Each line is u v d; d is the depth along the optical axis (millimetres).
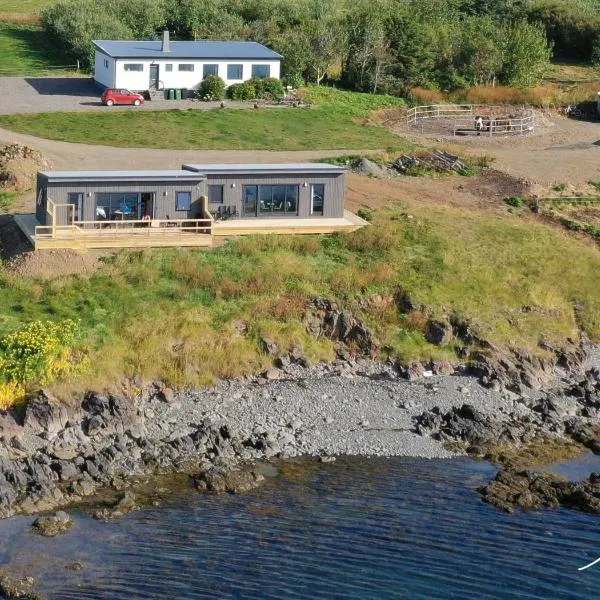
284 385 53844
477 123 90688
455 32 108375
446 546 41656
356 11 110250
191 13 114438
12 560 39188
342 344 57750
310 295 59156
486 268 64500
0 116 83062
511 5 127812
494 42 106188
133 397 51188
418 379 55750
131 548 40469
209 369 53875
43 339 50469
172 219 62906
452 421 51344
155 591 38000
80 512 42688
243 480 45344
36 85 95312
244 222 64812
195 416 50469
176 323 55594
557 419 53219
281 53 99625
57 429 48062
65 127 81625
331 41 101438
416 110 94938
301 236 64625
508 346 58469
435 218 69875
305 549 41031
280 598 38094
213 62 93688
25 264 58469
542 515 44188
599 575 40281
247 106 91688
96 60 96250
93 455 46406
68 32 106375
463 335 58719
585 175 80938
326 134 86125
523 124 92000
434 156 80812
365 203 70938
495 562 40781
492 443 50281
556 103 100188
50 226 59281
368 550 41156
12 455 46281
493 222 70750
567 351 59250
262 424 50156
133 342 53875
